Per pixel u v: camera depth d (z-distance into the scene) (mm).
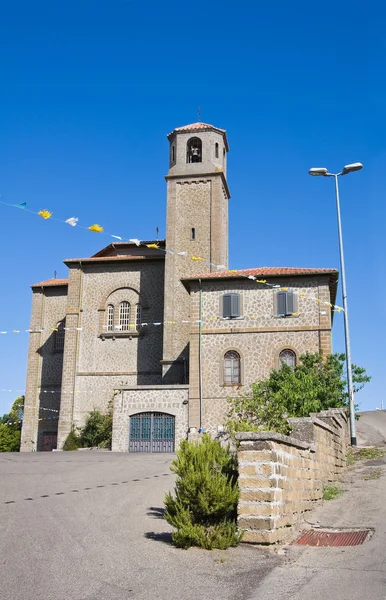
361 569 7781
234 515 9539
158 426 35938
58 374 45156
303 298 36344
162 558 8352
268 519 9000
